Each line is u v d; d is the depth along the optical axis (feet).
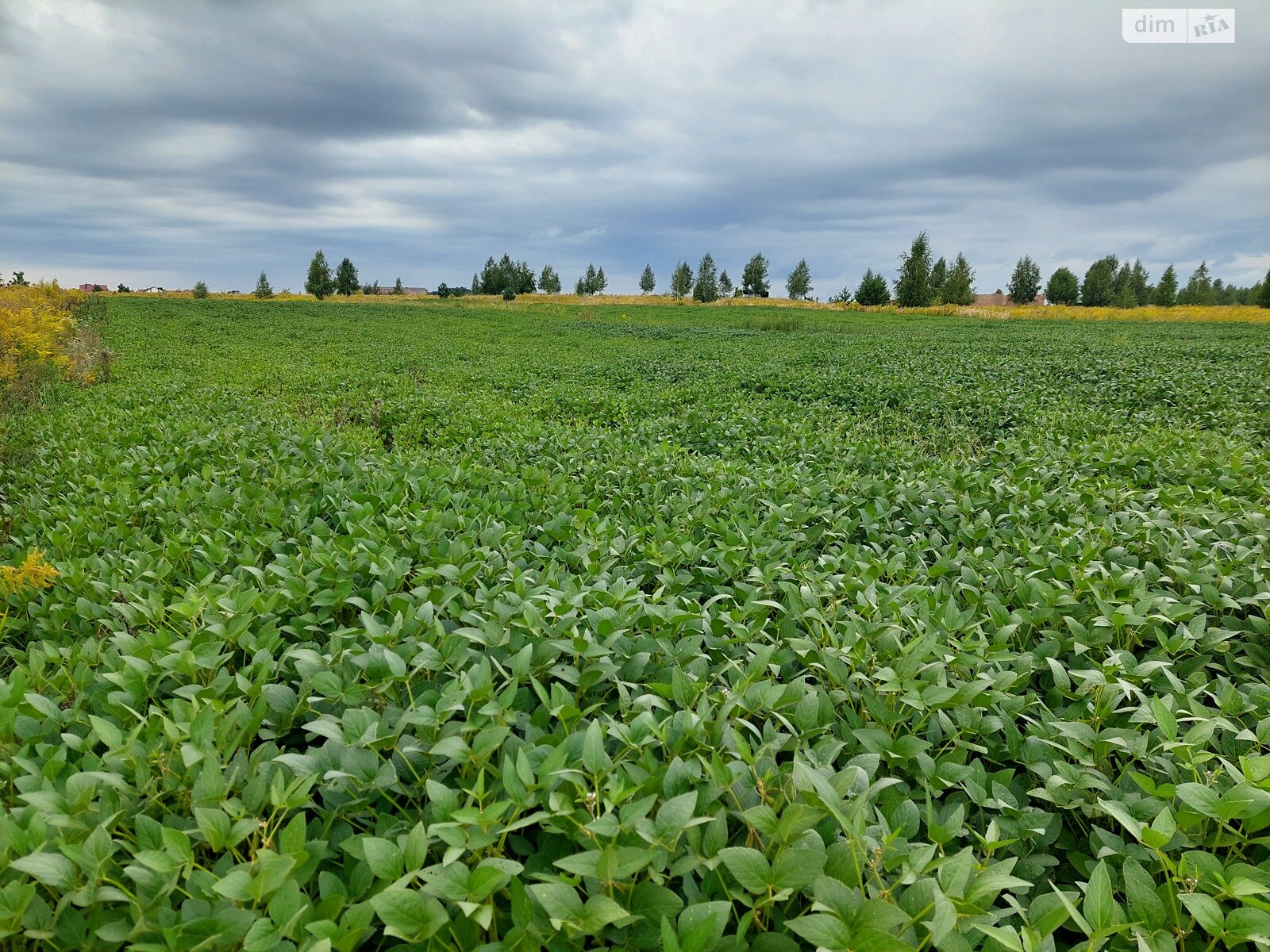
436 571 10.49
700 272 250.37
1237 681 9.79
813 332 129.29
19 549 14.07
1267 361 58.85
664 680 8.77
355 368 59.36
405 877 4.92
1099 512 16.10
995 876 5.31
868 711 8.09
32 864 5.01
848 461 22.54
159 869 5.09
